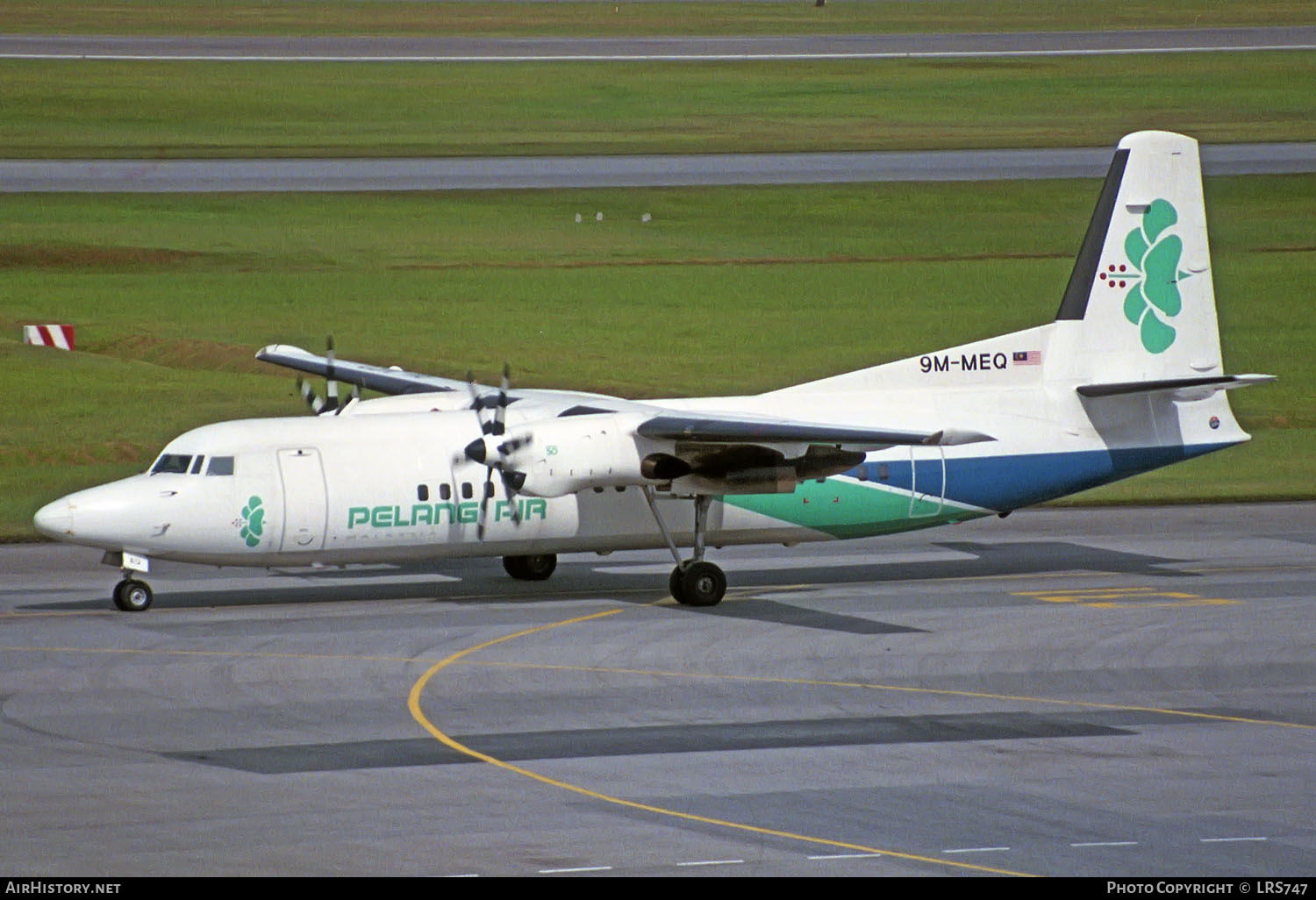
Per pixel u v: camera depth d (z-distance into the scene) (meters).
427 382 111.62
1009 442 105.25
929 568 110.69
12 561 111.19
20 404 163.50
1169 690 76.56
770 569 110.31
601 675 78.38
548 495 92.69
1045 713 72.19
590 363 186.12
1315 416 179.50
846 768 63.22
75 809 56.81
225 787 59.69
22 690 74.19
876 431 89.62
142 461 149.50
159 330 191.25
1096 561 112.44
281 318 198.50
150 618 91.69
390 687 75.62
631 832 55.06
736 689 76.00
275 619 91.38
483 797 58.78
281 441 93.94
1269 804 58.91
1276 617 92.88
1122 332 109.19
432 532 95.25
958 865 52.03
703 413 100.25
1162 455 109.19
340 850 52.75
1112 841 54.53
